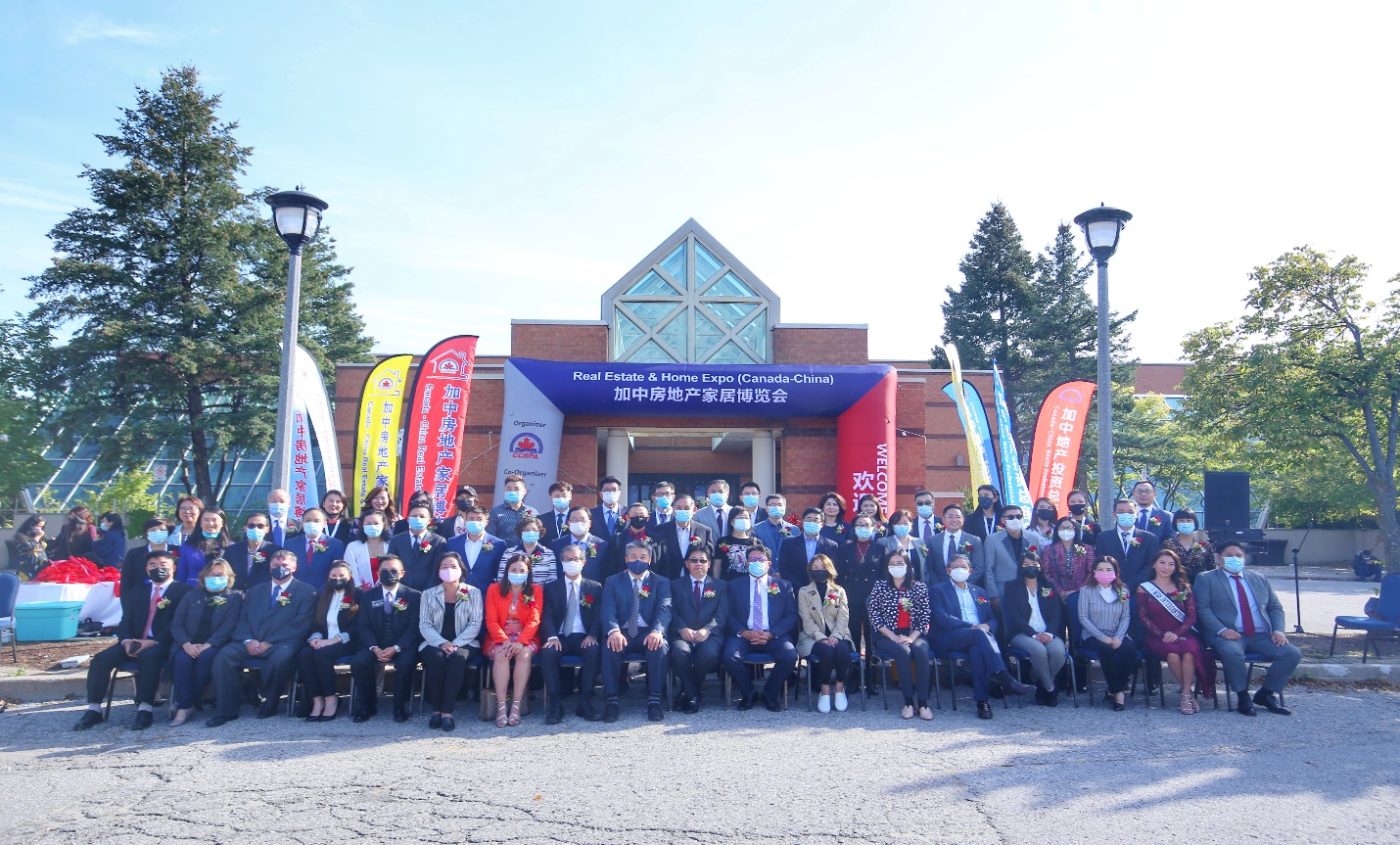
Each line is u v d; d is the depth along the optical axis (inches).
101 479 1103.0
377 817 206.5
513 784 231.1
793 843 189.6
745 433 646.5
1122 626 333.1
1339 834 195.3
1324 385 680.4
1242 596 334.3
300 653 309.3
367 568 340.5
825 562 339.9
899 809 210.8
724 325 677.9
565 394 564.7
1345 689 362.3
